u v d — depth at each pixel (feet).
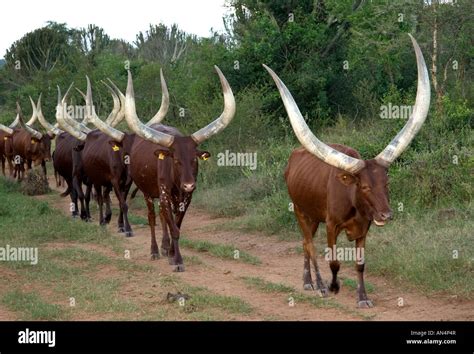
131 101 34.06
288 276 33.14
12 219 48.60
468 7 54.75
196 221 49.80
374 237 36.40
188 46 130.31
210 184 59.67
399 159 44.47
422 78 26.08
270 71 27.07
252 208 48.70
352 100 69.97
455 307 26.61
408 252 32.04
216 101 63.57
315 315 26.53
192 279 32.86
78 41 149.38
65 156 54.95
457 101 53.52
